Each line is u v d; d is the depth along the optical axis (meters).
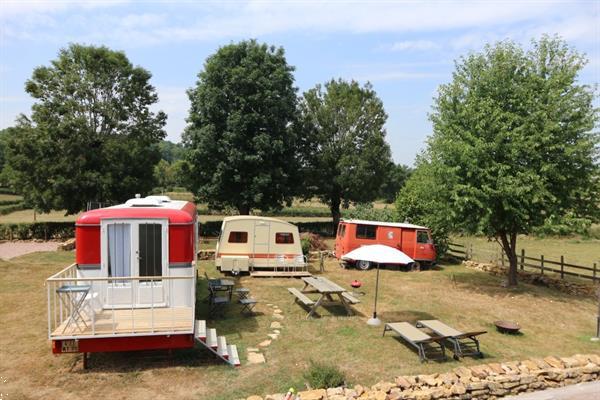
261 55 33.31
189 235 10.52
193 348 9.95
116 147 32.41
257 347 10.19
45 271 18.77
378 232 21.45
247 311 13.06
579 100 15.80
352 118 37.59
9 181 32.66
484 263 22.42
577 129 15.42
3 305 13.41
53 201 31.09
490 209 15.29
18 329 11.16
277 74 33.25
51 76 32.75
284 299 14.73
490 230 16.56
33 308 13.13
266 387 8.15
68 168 30.75
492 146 15.24
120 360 9.24
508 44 16.83
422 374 8.91
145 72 35.53
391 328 10.62
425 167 17.86
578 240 40.09
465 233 17.39
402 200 25.56
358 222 21.47
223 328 11.52
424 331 11.66
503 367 8.94
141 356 9.47
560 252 32.88
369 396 7.50
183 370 8.80
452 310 14.09
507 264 23.30
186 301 10.44
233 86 32.03
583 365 9.24
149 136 36.00
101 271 10.16
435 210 17.61
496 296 16.23
